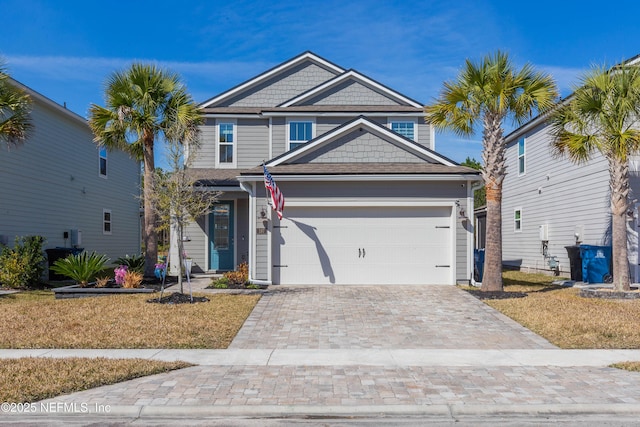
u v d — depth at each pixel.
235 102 20.52
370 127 15.49
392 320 10.06
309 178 14.30
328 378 6.50
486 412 5.48
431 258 14.65
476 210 27.69
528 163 21.67
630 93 11.98
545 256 19.83
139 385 6.20
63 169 19.64
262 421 5.31
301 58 20.58
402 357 7.54
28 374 6.45
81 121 20.50
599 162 16.06
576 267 16.25
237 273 14.78
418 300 12.07
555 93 12.64
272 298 12.33
